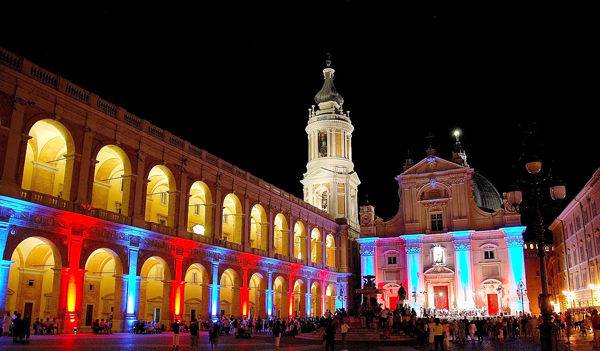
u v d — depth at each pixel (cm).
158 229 4275
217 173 5119
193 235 4681
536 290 8631
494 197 7800
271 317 5675
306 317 6094
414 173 7275
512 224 6669
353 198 8181
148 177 4528
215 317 4834
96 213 3700
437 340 2748
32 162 3950
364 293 4484
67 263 3478
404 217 7200
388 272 7144
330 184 7850
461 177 7038
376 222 7412
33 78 3325
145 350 2497
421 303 6744
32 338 3025
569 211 6944
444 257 6862
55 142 4025
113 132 3959
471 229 6819
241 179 5462
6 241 3094
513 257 6556
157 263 4906
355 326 3972
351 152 8706
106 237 3803
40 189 3969
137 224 4069
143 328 3966
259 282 5703
